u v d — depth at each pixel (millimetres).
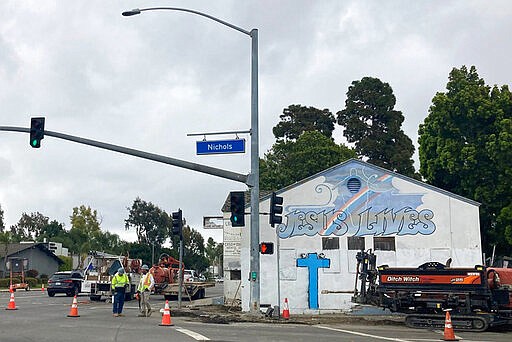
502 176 33875
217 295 52156
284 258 29391
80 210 112688
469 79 37031
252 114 24781
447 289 21125
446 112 35750
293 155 63781
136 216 113500
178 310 27469
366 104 68938
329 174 29750
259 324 21734
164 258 46781
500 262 25938
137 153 23734
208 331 18312
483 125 35312
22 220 127750
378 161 66250
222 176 24234
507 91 35469
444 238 28359
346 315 26828
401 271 21969
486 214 34875
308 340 16062
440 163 35938
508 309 20531
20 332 17125
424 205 28766
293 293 29094
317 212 29562
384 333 18969
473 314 20625
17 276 67438
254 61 25297
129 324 20188
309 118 73750
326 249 29250
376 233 28938
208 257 138000
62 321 20922
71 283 42000
